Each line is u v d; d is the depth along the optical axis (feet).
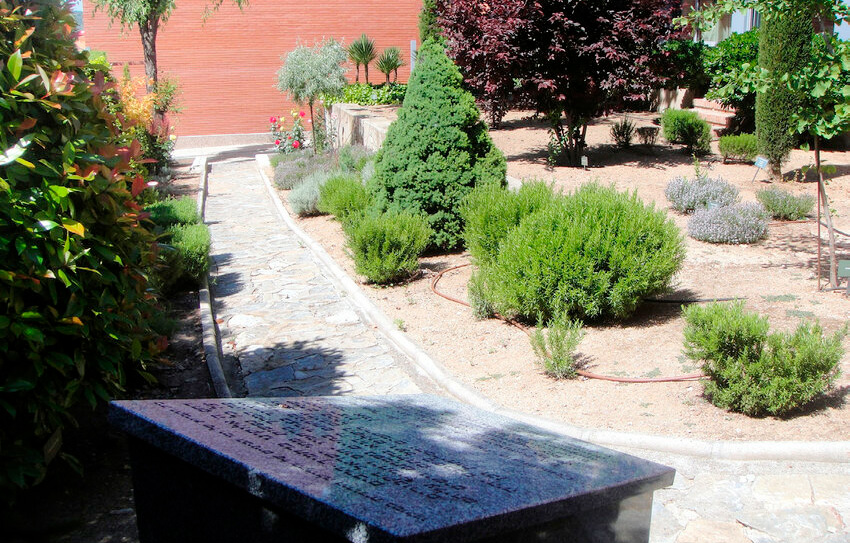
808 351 16.31
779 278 26.27
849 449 14.93
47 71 15.06
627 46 44.57
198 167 71.46
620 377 19.60
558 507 7.94
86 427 17.84
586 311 23.03
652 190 39.65
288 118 91.81
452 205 33.68
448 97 33.53
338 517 7.47
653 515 13.75
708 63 57.57
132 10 67.15
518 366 21.13
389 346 23.97
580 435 16.57
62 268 13.93
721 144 45.75
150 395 20.17
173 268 28.89
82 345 14.90
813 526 13.14
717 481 14.76
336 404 11.66
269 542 8.68
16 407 13.70
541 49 44.21
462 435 10.11
